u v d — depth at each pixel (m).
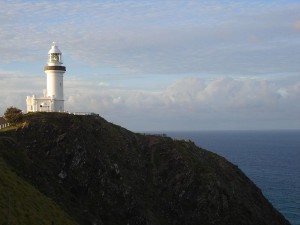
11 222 40.78
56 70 91.38
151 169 81.00
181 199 77.12
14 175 52.97
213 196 77.81
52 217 48.72
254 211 82.38
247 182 96.06
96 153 71.50
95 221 61.06
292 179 173.62
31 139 68.81
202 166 84.25
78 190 65.94
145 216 69.31
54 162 66.62
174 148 85.88
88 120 77.94
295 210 118.50
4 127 73.12
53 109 90.88
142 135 90.19
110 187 69.06
